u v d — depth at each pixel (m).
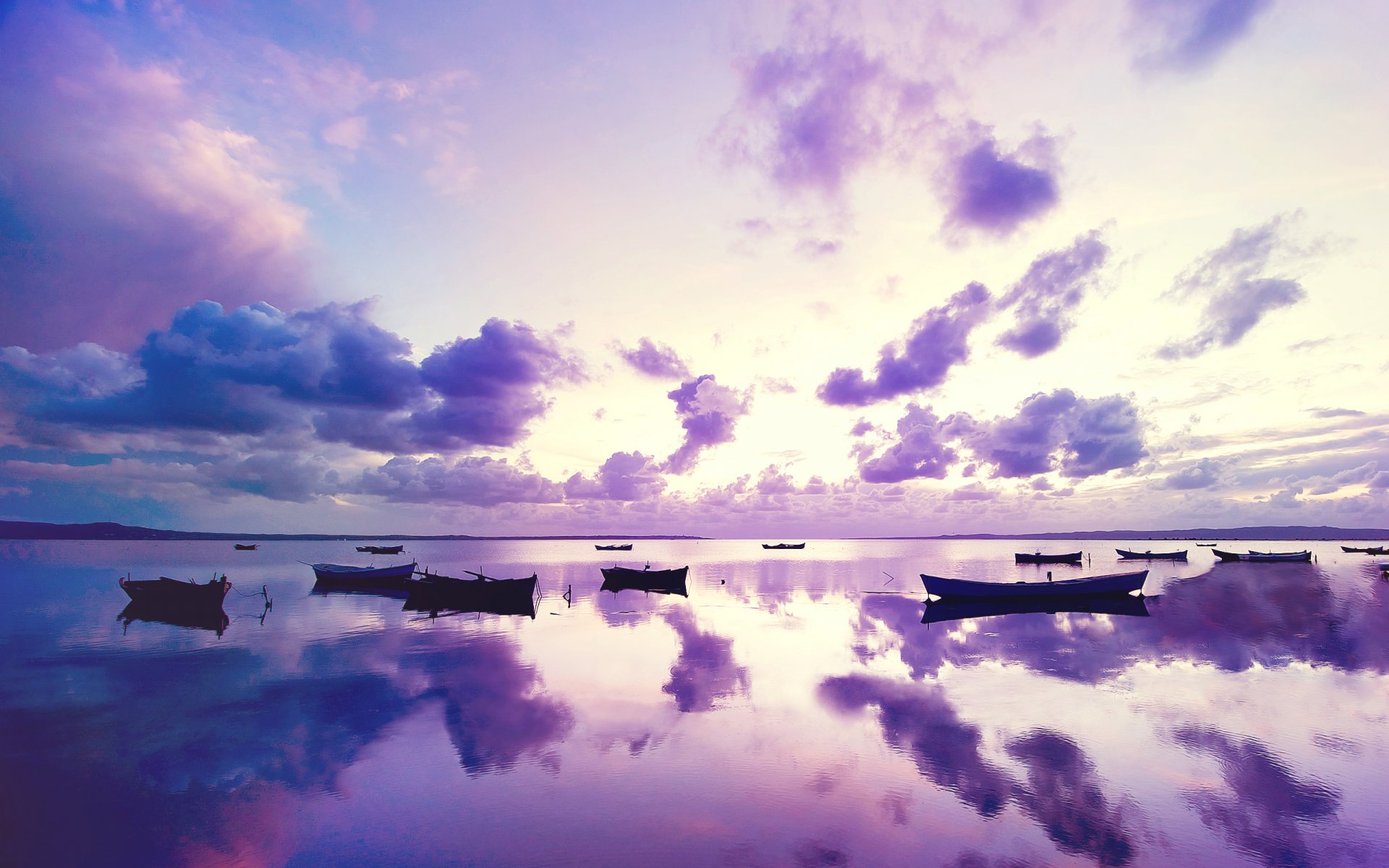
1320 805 12.12
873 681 21.53
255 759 14.83
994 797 12.49
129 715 18.12
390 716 17.86
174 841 11.23
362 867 10.35
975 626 34.47
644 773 13.71
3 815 12.20
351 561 123.06
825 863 10.18
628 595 54.53
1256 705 18.45
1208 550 169.50
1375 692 19.92
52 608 42.81
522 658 25.92
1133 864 10.15
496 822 11.67
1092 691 20.14
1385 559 118.06
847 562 118.44
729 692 20.33
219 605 41.25
